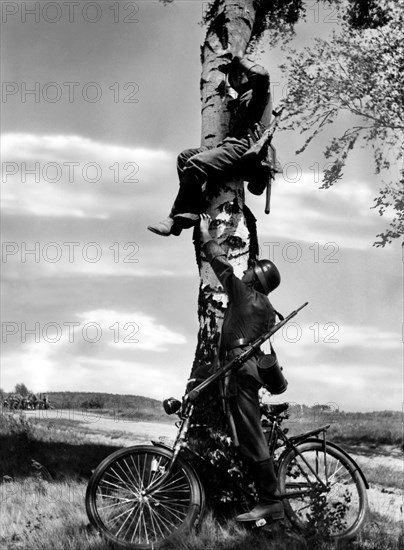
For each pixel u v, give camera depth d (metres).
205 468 6.94
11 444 12.50
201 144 8.07
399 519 8.80
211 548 6.12
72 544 6.13
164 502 6.61
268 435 6.71
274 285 6.77
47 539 6.32
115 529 6.55
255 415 6.48
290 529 6.52
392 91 17.47
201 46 8.52
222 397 6.51
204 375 6.88
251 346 6.51
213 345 7.46
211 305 7.53
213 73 8.19
